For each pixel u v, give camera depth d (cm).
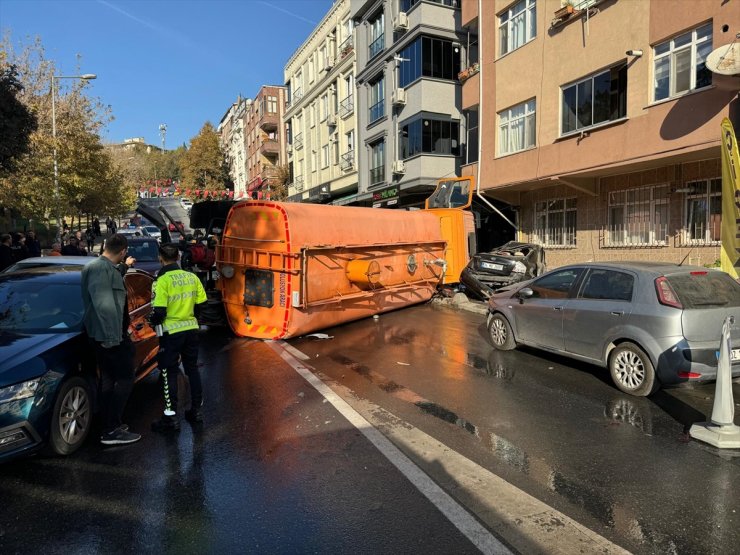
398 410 534
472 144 1958
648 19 1188
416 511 341
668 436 469
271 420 504
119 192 3803
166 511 342
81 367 450
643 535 315
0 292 518
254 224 869
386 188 2383
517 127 1623
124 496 361
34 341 434
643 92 1199
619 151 1259
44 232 3066
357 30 2675
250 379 644
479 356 769
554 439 461
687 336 536
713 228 1158
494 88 1700
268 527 323
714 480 386
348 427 485
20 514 338
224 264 902
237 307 892
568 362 732
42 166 2416
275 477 388
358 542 307
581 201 1527
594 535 314
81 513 339
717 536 315
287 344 847
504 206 1881
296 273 838
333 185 3184
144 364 582
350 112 2872
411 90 2172
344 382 631
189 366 499
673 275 579
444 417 515
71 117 2784
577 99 1394
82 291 434
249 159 6103
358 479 384
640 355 571
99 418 512
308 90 3653
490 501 353
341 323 993
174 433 473
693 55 1100
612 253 1416
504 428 487
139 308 592
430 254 1247
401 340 884
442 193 1471
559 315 685
